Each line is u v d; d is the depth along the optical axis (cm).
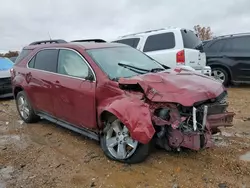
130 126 347
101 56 456
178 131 349
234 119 582
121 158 390
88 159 416
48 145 485
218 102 371
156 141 378
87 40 589
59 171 385
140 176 357
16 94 662
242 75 969
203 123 343
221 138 470
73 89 452
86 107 432
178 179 345
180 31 812
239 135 486
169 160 393
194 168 369
